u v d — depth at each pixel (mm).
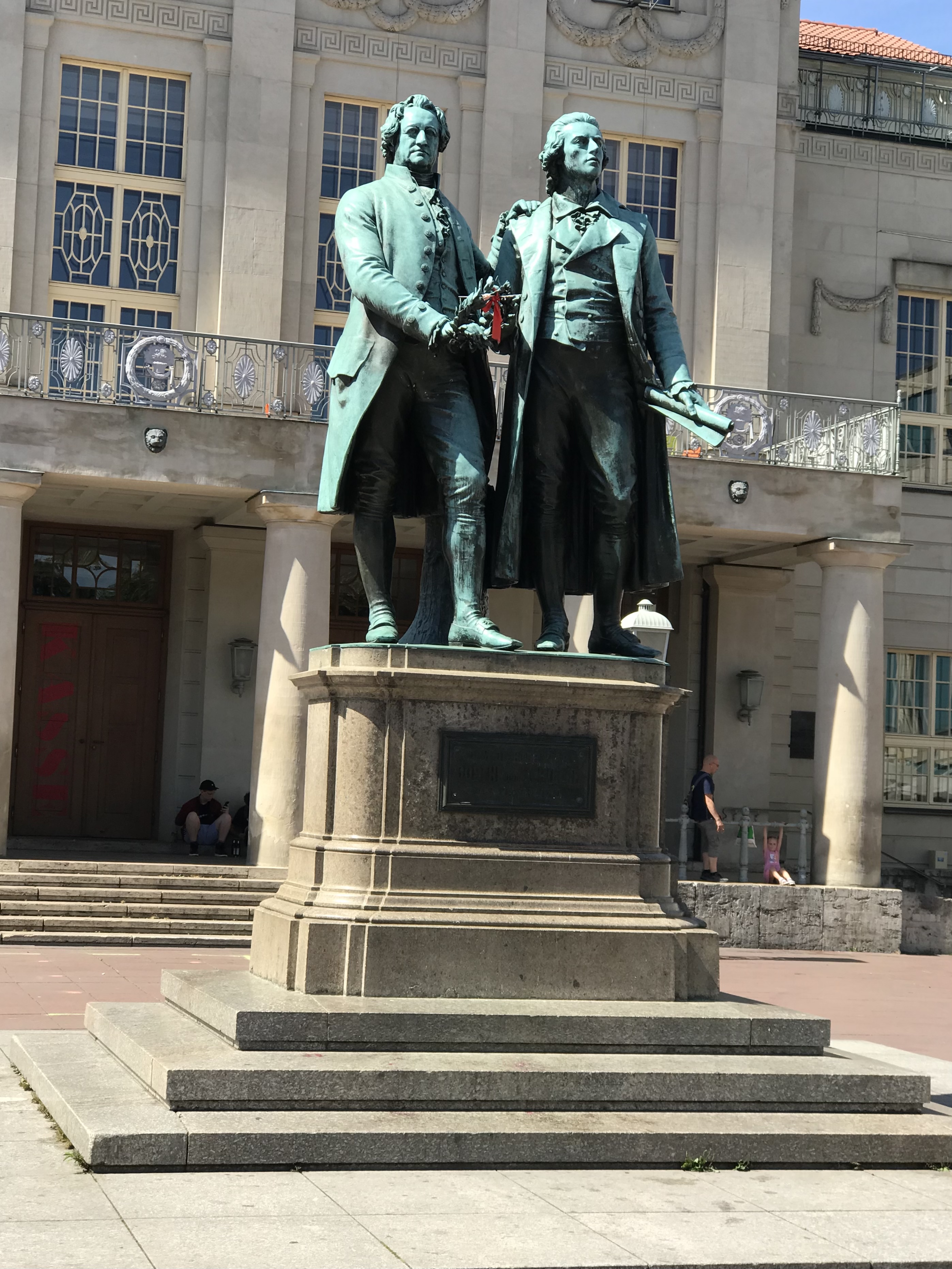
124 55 24641
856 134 29781
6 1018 10711
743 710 26844
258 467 20875
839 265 29562
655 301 7801
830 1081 6465
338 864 6883
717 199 27094
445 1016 6363
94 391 21188
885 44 33156
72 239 24484
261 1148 5664
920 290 30062
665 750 7332
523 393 7523
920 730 29438
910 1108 6566
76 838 25250
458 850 6883
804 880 22828
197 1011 6906
